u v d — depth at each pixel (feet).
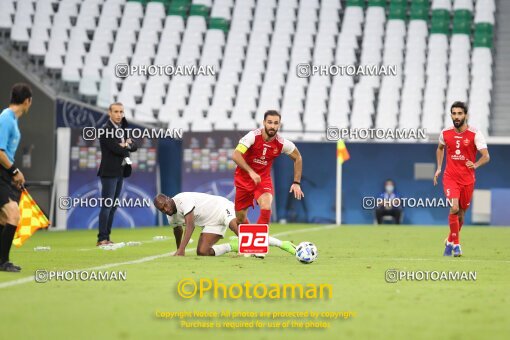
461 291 86.84
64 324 64.75
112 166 150.82
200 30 334.24
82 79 260.83
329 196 283.79
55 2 309.22
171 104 309.63
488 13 338.13
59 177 231.50
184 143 268.00
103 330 62.59
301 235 196.75
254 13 341.82
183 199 125.18
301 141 284.41
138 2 333.21
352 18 338.54
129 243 158.92
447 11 337.11
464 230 231.71
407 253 141.90
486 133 304.91
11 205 101.04
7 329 62.44
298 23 338.13
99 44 313.94
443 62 326.85
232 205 128.77
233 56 327.26
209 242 127.34
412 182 282.97
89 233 208.64
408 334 62.13
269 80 319.68
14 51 268.41
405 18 339.77
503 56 333.62
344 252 142.92
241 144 117.29
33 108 230.68
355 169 284.41
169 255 129.39
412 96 315.58
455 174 137.80
